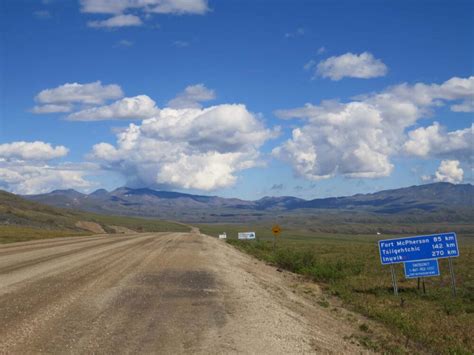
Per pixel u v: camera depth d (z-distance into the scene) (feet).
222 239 228.22
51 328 32.83
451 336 43.57
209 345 30.32
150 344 30.09
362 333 42.75
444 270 87.92
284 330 36.17
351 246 172.76
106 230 551.18
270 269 94.84
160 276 62.64
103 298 44.83
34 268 66.18
